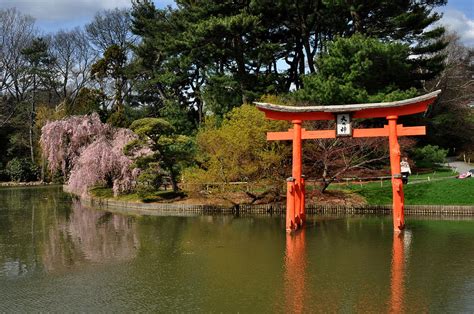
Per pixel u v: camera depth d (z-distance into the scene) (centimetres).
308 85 3064
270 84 3878
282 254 1678
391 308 1112
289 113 2098
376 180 3155
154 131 2916
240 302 1174
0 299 1236
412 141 3030
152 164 3019
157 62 5119
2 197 4009
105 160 3325
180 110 4678
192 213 2861
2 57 6356
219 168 2750
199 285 1327
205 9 3631
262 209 2759
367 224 2266
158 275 1441
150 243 1927
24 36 6525
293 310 1110
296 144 2123
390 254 1638
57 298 1238
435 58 3341
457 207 2447
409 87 3288
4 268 1549
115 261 1627
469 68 4853
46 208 3212
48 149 3897
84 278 1420
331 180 2778
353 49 2942
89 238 2052
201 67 4644
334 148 2867
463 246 1727
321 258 1605
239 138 2652
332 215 2606
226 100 3959
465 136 4316
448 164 3819
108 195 3538
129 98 5681
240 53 3819
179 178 3422
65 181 4516
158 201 3083
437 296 1191
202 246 1848
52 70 6756
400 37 3450
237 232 2139
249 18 3316
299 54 4409
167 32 4638
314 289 1266
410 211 2525
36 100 6938
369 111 2027
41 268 1545
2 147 6138
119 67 5397
